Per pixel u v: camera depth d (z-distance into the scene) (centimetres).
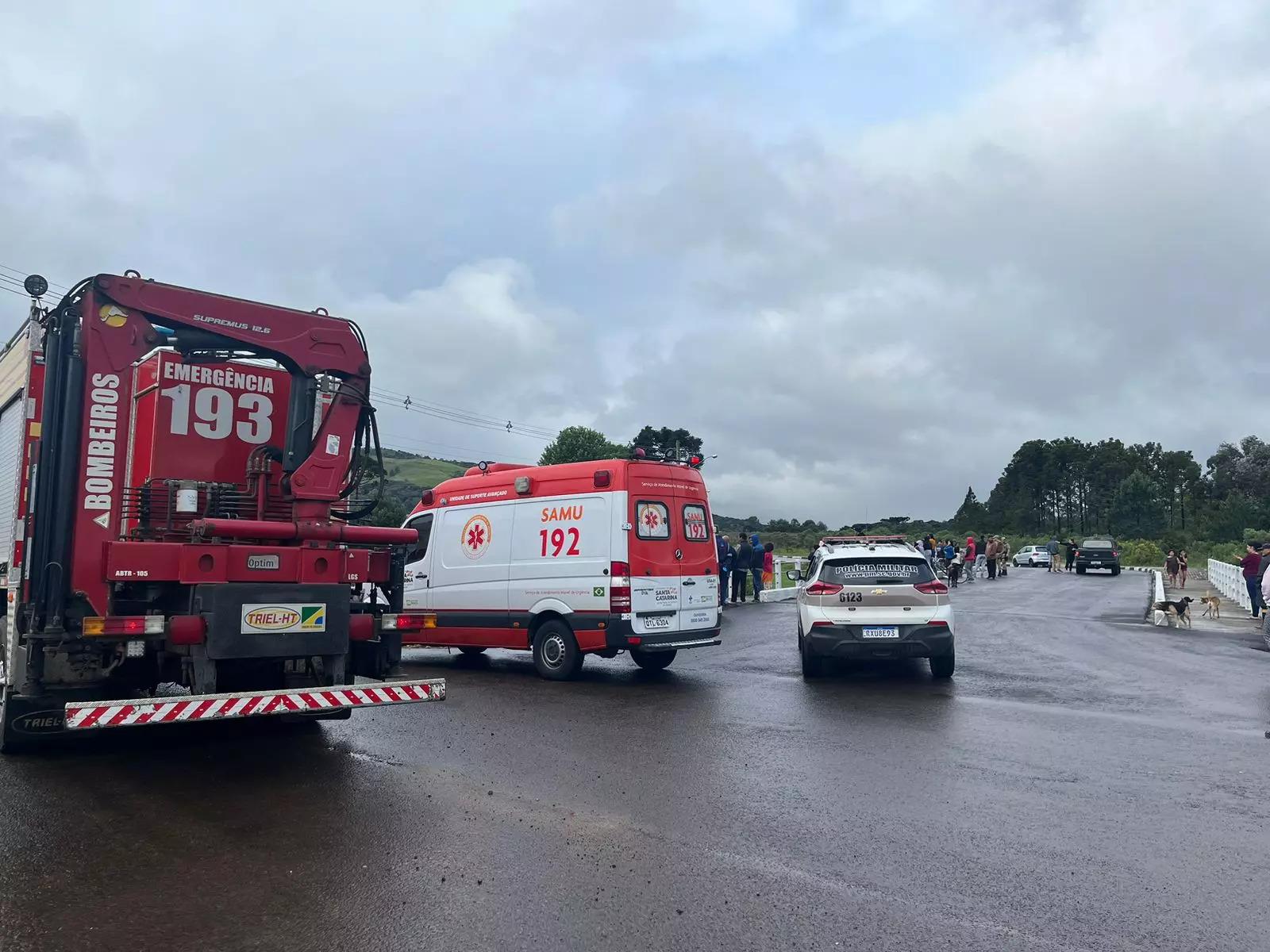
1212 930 408
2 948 388
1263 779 657
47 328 701
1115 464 11075
